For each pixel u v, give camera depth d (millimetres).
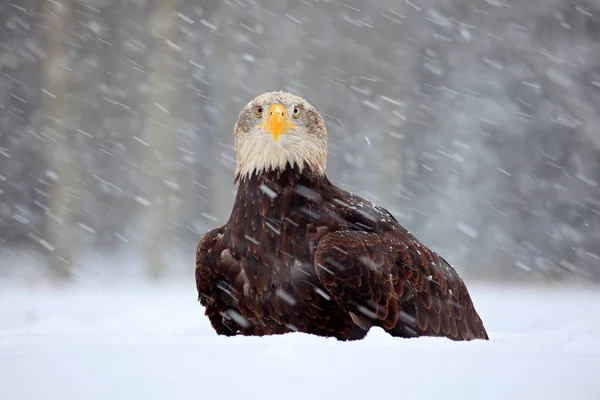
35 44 53719
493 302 27172
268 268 12727
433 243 50906
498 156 54219
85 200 49688
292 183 12867
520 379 7234
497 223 52188
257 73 52812
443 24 54812
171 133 47375
